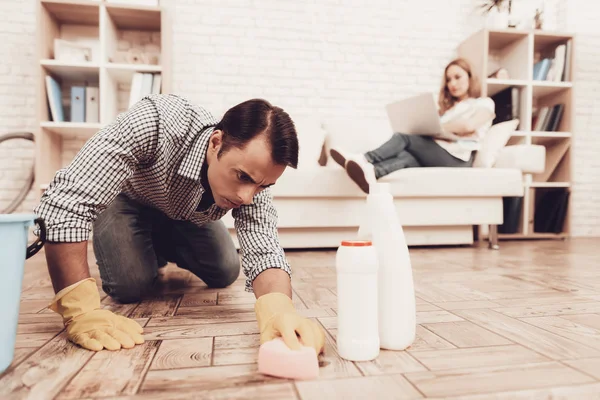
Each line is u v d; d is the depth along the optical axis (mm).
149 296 1257
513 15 3574
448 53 3508
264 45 3273
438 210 2512
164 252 1392
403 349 759
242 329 893
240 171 732
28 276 1616
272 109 738
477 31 3418
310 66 3336
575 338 837
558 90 3363
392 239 764
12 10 2979
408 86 3465
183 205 1007
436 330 892
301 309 1093
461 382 613
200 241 1291
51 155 2811
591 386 603
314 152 2910
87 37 3049
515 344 797
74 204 762
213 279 1364
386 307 756
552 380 624
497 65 3553
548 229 3295
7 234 608
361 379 623
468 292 1309
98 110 2805
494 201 2562
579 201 3668
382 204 784
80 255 792
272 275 874
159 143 852
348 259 706
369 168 2166
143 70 2775
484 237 3250
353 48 3389
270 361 633
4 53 2971
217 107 3223
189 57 3178
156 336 841
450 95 3025
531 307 1111
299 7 3309
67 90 2996
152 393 571
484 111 2574
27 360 697
